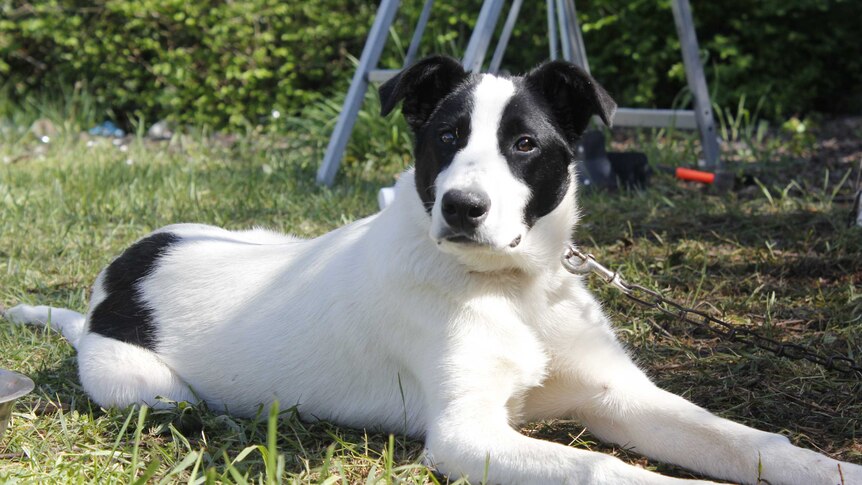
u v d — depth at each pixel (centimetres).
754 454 125
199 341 144
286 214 225
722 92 350
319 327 139
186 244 154
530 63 361
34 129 361
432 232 126
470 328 130
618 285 145
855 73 367
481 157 127
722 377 148
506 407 136
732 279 181
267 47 370
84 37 378
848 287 173
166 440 134
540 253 133
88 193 242
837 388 144
